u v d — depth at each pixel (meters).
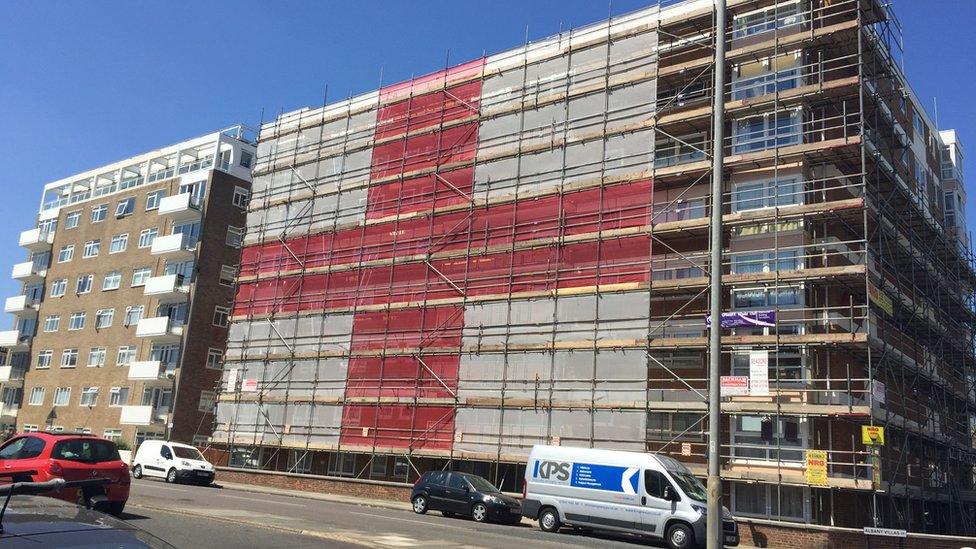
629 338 29.61
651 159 31.41
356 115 43.28
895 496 29.69
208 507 19.73
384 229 39.41
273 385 40.66
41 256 65.25
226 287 53.91
